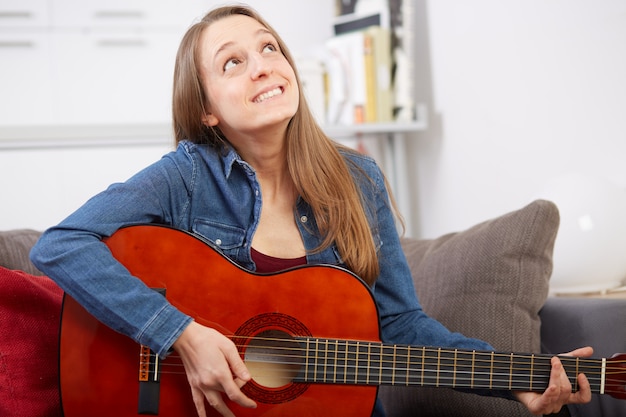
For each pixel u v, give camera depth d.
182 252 1.43
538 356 1.46
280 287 1.44
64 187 3.94
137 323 1.32
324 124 3.34
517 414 1.67
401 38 3.46
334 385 1.44
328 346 1.42
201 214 1.57
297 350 1.42
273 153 1.60
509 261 1.80
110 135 3.29
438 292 1.89
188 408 1.38
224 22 1.60
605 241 2.14
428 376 1.44
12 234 1.95
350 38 3.48
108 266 1.35
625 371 1.46
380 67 3.46
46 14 3.88
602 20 2.60
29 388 1.52
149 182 1.50
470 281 1.83
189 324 1.33
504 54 3.07
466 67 3.31
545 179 2.90
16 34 3.86
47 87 3.89
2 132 3.17
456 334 1.59
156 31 3.97
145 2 3.96
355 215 1.61
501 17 3.08
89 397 1.36
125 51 3.95
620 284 2.21
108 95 3.95
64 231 1.39
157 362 1.37
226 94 1.54
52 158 3.93
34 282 1.62
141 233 1.42
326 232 1.61
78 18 3.91
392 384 1.44
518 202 3.05
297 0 4.08
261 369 1.43
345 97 3.50
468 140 3.33
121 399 1.37
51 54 3.89
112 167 3.98
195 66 1.60
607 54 2.58
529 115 2.96
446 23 3.42
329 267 1.47
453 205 3.46
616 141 2.57
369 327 1.46
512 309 1.77
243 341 1.41
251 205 1.59
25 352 1.54
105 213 1.42
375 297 1.60
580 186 2.20
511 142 3.07
